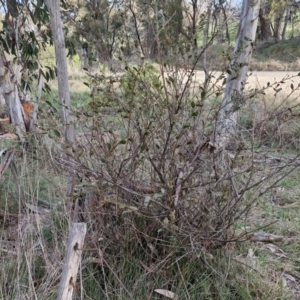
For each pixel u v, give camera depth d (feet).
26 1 10.15
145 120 5.52
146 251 6.03
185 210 5.80
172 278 5.85
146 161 5.96
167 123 5.57
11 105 7.75
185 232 5.59
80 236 4.43
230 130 6.71
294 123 11.47
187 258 5.96
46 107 7.98
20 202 7.16
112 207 6.02
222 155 5.96
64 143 5.64
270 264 6.66
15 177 7.46
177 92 5.37
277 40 57.11
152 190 5.82
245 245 6.93
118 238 5.92
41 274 6.09
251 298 5.58
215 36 6.11
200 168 5.77
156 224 5.87
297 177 10.68
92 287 5.73
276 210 8.85
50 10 6.82
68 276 4.36
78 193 5.69
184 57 5.74
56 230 6.40
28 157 7.34
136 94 5.57
